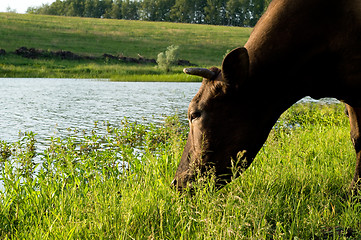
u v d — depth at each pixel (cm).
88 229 358
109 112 1384
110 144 814
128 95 2034
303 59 394
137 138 841
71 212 389
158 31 7875
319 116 1114
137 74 3831
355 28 382
